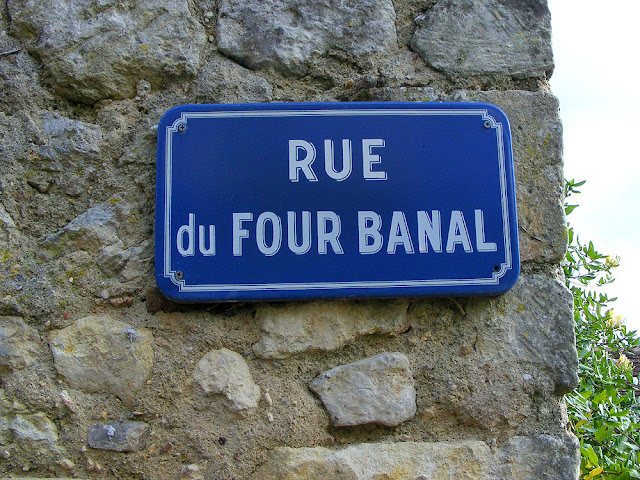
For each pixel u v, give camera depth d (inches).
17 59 62.7
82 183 61.3
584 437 97.3
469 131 60.7
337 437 58.1
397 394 58.6
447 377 59.3
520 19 66.8
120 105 63.4
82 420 56.9
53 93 62.9
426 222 58.7
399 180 59.3
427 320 60.5
